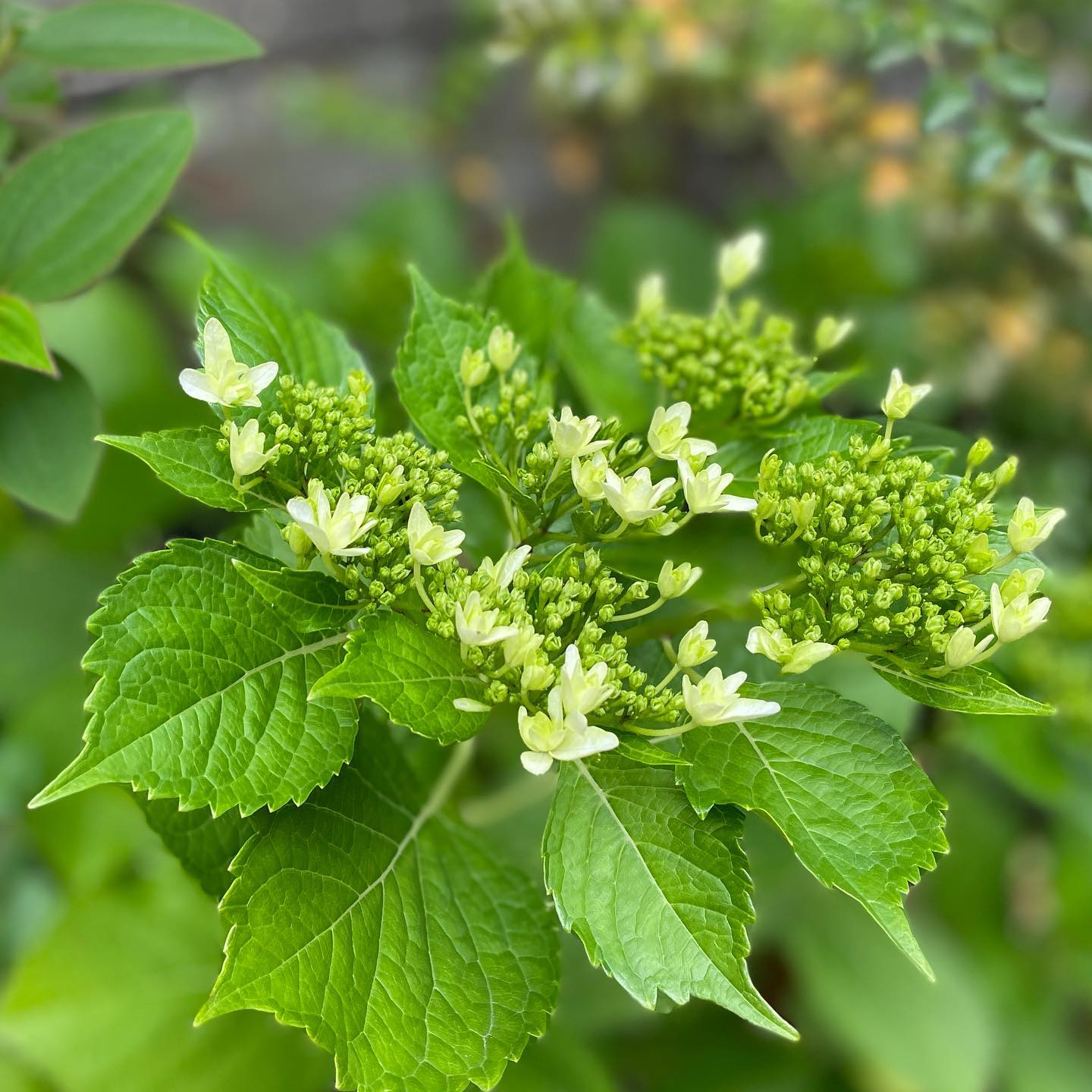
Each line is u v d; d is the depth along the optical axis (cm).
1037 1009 75
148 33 47
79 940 53
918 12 54
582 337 48
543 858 32
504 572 33
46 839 63
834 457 36
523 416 38
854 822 31
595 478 33
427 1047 32
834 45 83
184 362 89
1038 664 51
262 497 35
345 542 32
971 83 57
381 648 31
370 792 36
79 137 42
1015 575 33
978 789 77
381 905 34
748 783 32
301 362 39
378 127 106
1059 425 72
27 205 42
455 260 91
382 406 49
